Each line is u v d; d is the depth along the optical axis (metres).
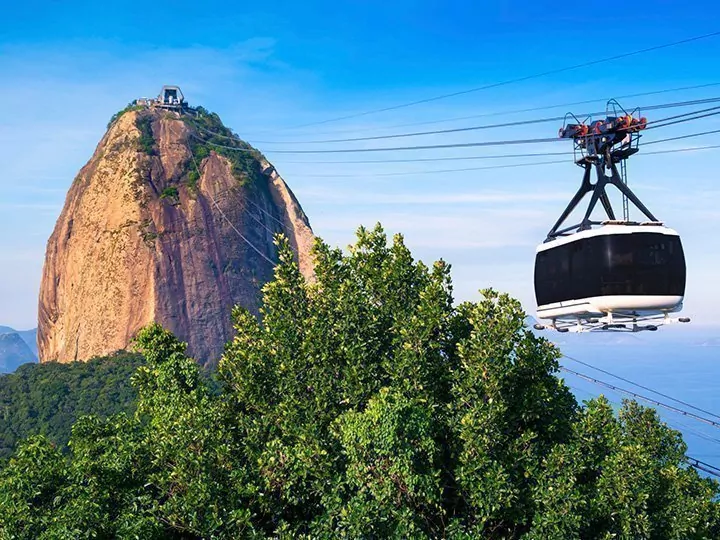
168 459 22.44
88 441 25.42
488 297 22.53
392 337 24.05
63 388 113.00
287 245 26.78
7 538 19.25
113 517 21.48
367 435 19.45
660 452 30.72
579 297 24.94
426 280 25.44
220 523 19.95
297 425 22.61
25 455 21.17
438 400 22.86
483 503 20.38
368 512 18.98
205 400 24.25
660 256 24.00
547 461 21.62
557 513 20.39
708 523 28.09
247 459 23.20
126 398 110.25
